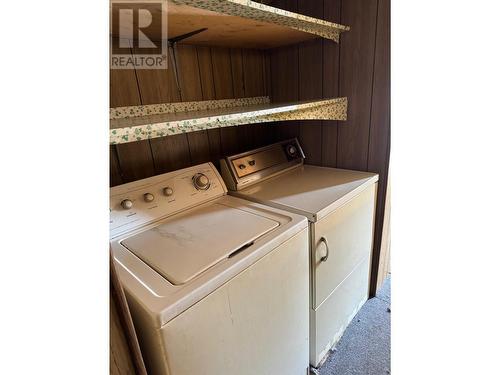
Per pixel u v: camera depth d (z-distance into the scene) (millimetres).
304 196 1457
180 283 833
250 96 2078
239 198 1516
